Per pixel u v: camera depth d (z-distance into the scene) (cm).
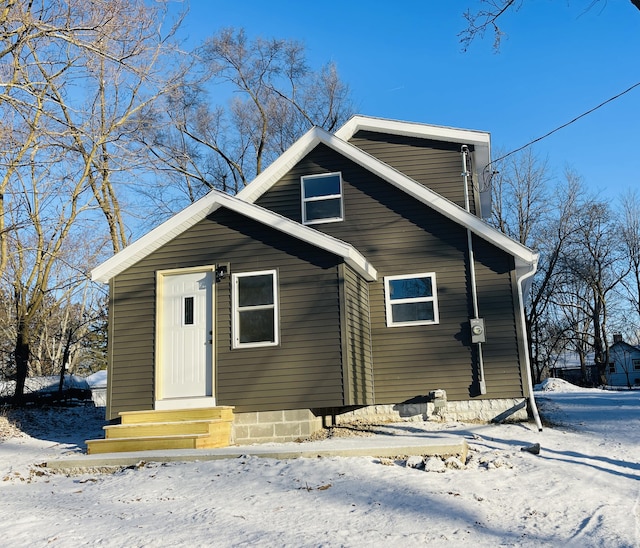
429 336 1352
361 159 1444
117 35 1404
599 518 639
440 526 589
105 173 2031
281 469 820
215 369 1198
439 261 1379
